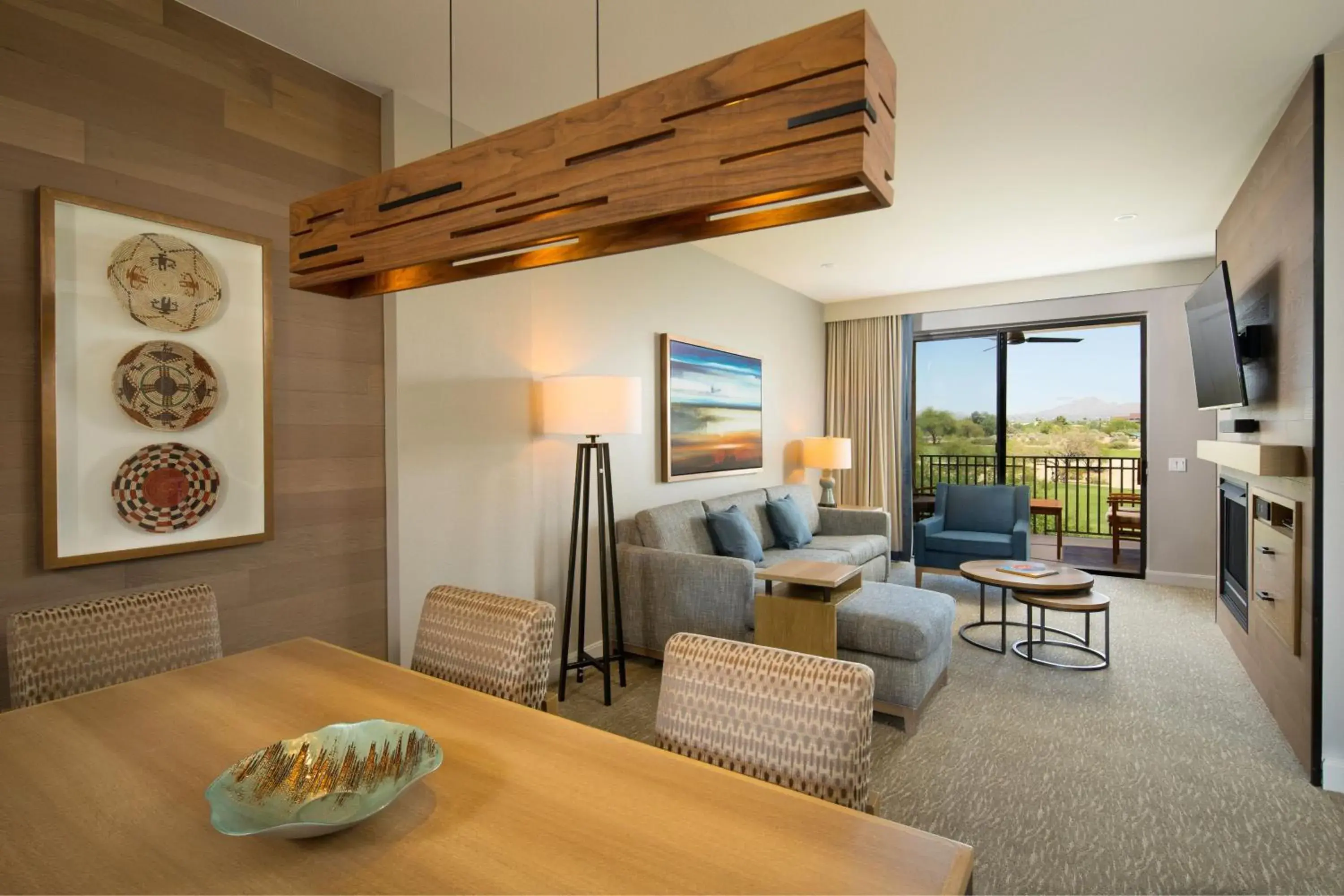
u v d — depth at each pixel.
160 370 2.05
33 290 1.83
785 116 0.90
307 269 1.49
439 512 2.80
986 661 3.65
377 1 2.10
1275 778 2.40
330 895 0.80
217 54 2.20
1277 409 2.87
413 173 1.29
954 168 3.38
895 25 2.23
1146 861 1.94
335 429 2.53
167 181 2.08
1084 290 5.54
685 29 2.26
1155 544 5.48
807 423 6.47
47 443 1.84
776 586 3.54
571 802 1.01
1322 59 2.38
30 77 1.82
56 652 1.57
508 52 2.39
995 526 5.48
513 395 3.14
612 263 3.99
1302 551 2.54
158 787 1.04
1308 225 2.48
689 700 1.30
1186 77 2.56
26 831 0.93
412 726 1.18
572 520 3.67
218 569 2.22
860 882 0.83
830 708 1.17
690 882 0.82
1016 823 2.14
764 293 5.68
